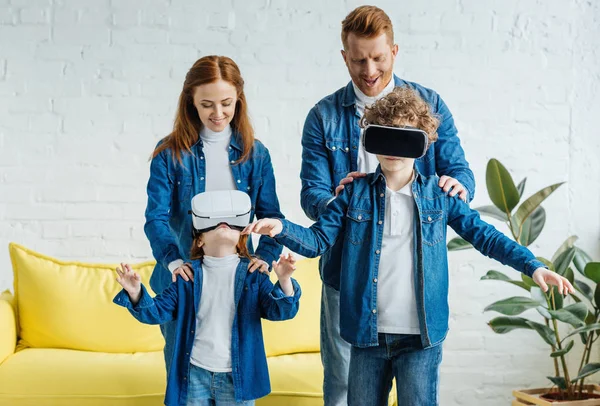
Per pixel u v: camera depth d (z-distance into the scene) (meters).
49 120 3.70
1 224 3.70
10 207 3.70
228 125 2.56
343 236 2.38
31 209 3.70
